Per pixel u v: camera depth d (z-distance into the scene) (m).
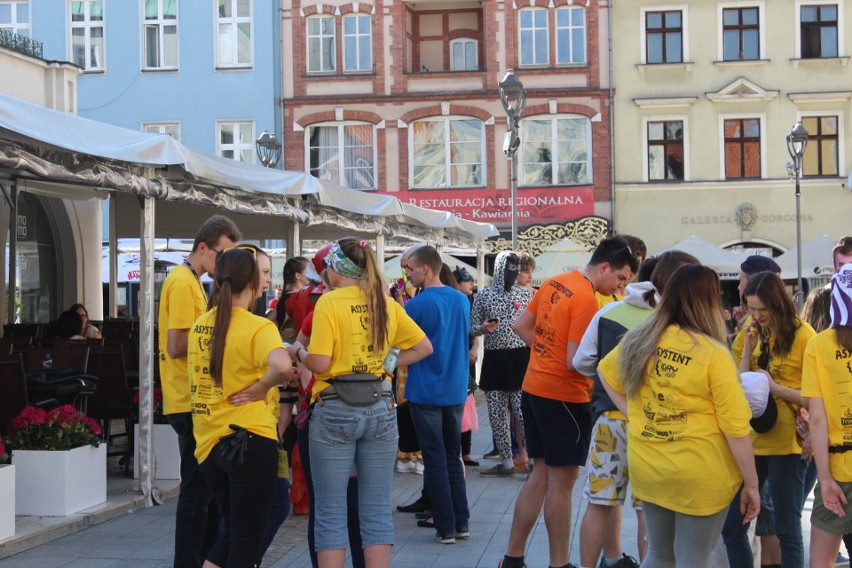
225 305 5.42
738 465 4.73
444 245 20.34
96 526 8.20
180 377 6.23
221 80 33.09
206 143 33.12
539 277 25.58
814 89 32.12
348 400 5.77
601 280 6.40
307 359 5.75
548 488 6.45
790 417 5.85
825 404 5.36
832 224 32.16
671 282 4.87
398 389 9.41
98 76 33.28
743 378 5.61
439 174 32.94
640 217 32.59
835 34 32.31
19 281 17.12
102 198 14.34
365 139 33.00
